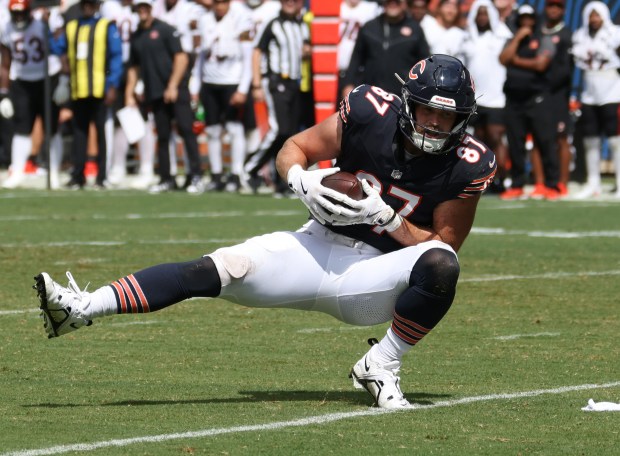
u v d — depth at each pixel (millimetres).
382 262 18109
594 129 60344
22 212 49938
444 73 17312
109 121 67438
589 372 21094
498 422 17250
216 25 60188
